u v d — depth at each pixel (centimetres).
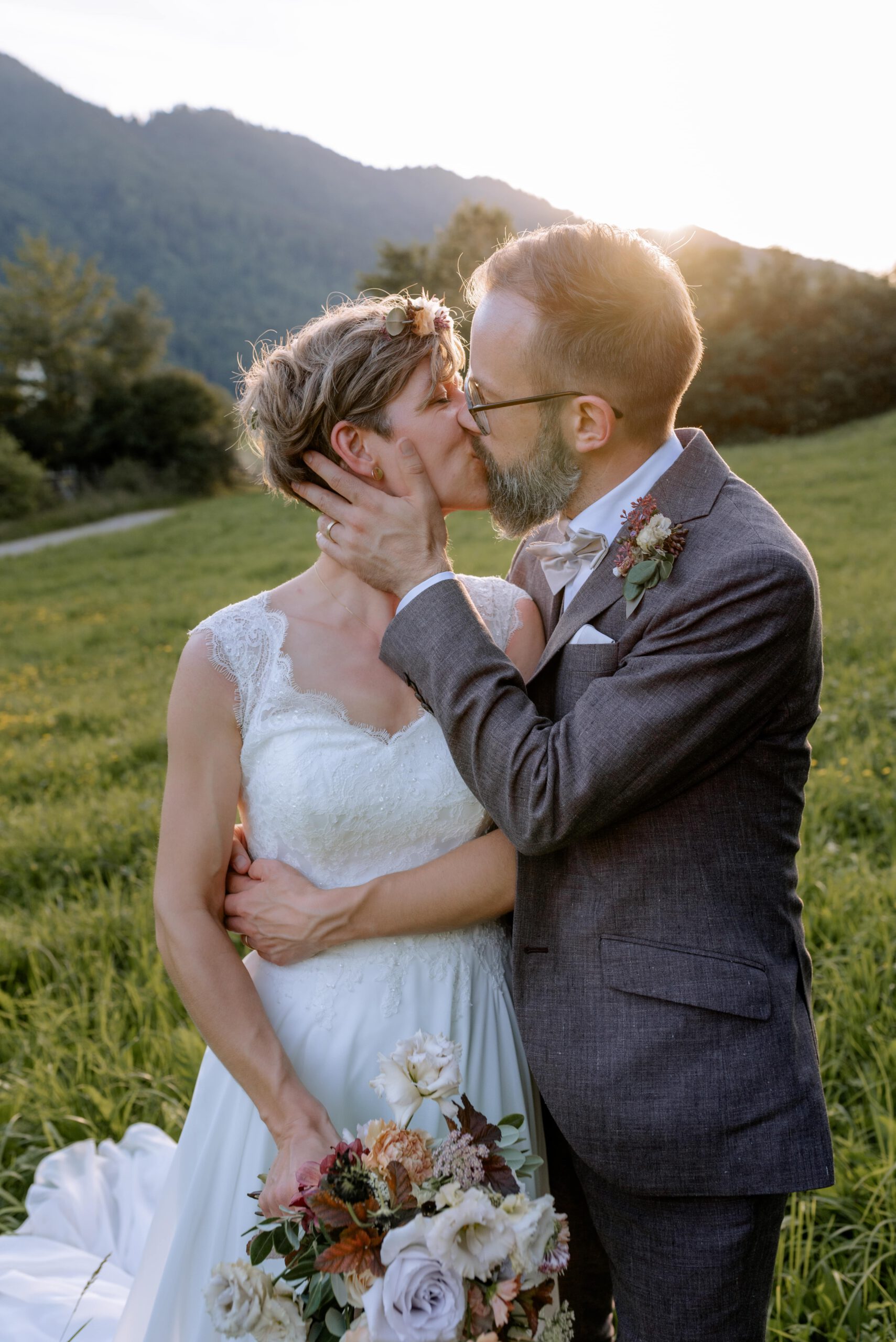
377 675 161
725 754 144
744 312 3294
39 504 3559
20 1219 260
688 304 152
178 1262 156
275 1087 144
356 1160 117
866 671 671
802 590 140
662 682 136
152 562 1991
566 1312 121
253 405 158
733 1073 140
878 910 337
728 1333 145
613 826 145
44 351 4303
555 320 145
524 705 141
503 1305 105
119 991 343
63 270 4466
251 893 159
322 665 158
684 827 144
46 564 2198
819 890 359
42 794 614
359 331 150
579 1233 184
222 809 158
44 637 1346
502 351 150
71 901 434
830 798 451
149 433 4059
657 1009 142
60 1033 319
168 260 15900
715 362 3250
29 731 806
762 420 3266
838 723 562
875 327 3228
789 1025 144
